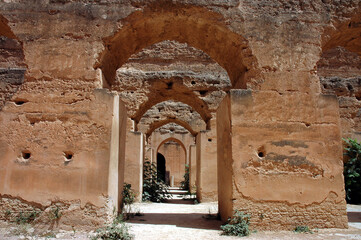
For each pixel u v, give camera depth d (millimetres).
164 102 13727
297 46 5422
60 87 5129
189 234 4629
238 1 5488
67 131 4965
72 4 5391
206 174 10055
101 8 5379
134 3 5406
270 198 4875
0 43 15242
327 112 5242
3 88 10414
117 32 5316
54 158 4883
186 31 6047
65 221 4676
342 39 6125
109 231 4312
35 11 5355
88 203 4719
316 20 5555
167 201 10359
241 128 5039
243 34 5363
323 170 5039
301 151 5055
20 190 4801
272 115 5137
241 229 4582
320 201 4941
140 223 5461
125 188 7016
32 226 4641
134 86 10680
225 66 6512
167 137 19922
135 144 9938
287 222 4832
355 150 9711
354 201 9398
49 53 5234
